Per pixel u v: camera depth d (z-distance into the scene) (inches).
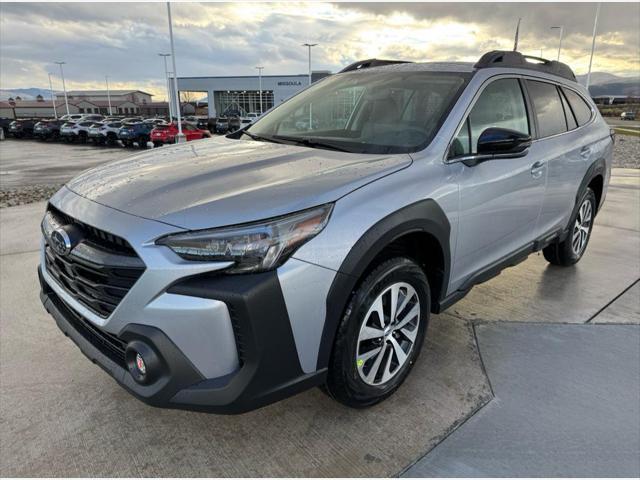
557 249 164.1
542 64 144.6
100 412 94.7
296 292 73.4
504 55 123.8
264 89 2674.7
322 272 75.5
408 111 110.1
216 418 92.9
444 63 125.5
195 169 91.3
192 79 2765.7
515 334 123.7
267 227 71.3
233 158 98.1
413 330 97.9
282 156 98.0
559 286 155.3
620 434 87.9
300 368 77.4
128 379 76.4
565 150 140.1
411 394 99.3
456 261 104.1
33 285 155.8
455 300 109.3
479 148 100.7
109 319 75.0
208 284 70.2
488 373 106.6
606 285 156.3
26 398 98.3
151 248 70.6
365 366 89.4
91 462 82.1
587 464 81.0
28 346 118.0
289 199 75.5
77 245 80.2
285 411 94.8
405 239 96.6
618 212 259.9
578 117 156.3
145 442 86.8
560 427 89.6
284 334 73.5
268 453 84.1
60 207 88.2
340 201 78.9
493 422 91.0
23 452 84.0
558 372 107.1
